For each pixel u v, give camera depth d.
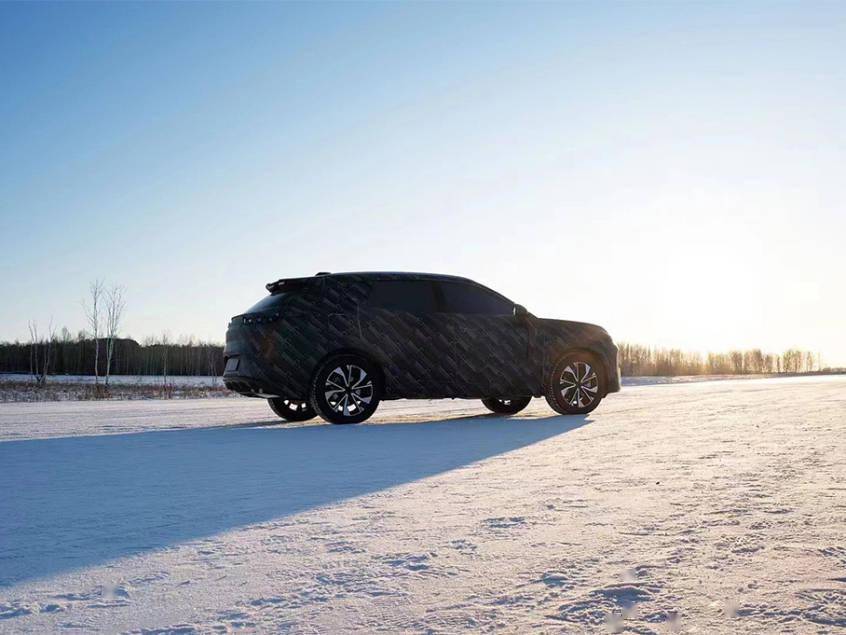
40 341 52.59
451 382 8.72
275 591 2.32
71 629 2.02
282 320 8.17
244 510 3.56
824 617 2.04
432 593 2.28
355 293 8.49
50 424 8.94
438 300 8.79
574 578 2.40
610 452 5.44
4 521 3.38
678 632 1.95
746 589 2.28
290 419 9.43
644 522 3.16
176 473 4.79
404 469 4.82
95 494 4.05
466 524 3.17
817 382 22.28
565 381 9.18
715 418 8.13
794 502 3.52
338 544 2.88
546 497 3.74
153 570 2.57
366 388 8.44
